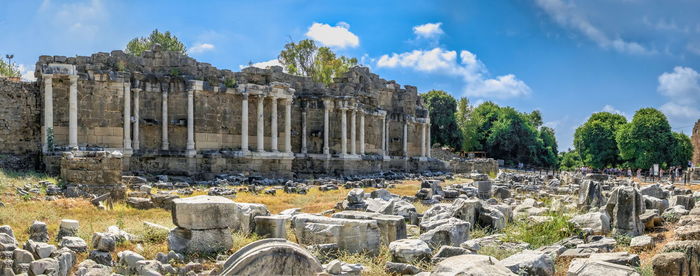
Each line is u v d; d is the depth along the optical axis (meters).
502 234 22.00
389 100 73.19
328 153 59.78
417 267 15.27
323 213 27.09
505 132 123.94
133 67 45.12
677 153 106.38
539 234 21.48
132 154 43.59
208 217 17.22
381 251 18.09
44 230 18.08
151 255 16.47
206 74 48.72
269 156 51.66
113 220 22.44
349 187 44.09
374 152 68.75
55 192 28.20
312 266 12.09
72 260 15.02
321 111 60.44
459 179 62.50
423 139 77.81
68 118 41.16
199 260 16.20
